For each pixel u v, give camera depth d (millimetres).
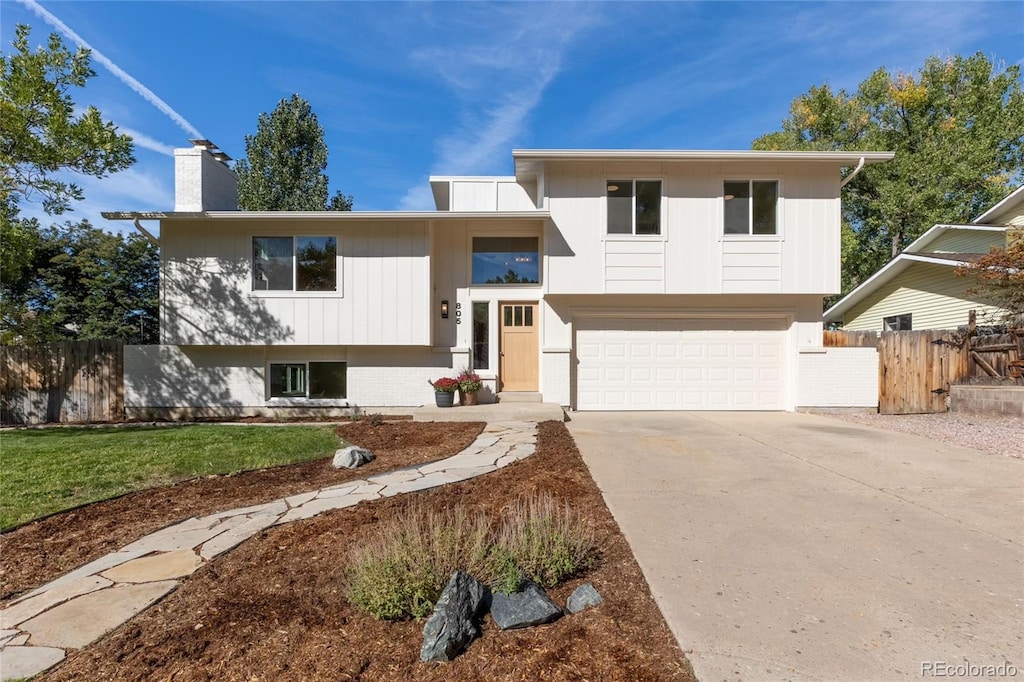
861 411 10609
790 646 2428
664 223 10430
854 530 3922
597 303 10914
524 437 7652
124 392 10750
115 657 2496
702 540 3748
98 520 4473
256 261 10562
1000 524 4027
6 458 6609
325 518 4285
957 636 2500
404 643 2535
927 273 14570
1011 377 9961
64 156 9227
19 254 10102
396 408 10719
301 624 2725
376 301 10516
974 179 20375
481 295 11102
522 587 2854
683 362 10984
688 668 2273
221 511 4648
